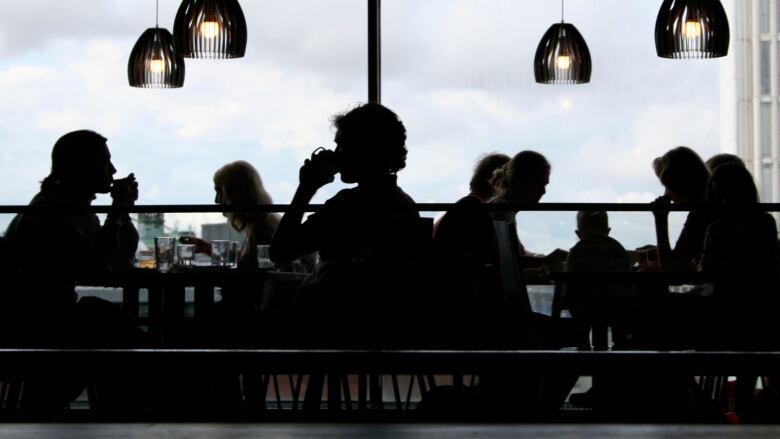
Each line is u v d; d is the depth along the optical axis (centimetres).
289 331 297
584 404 337
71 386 332
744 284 324
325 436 245
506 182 436
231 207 286
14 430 254
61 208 286
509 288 324
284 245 293
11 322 315
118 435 249
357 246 294
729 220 340
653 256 377
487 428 255
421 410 316
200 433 249
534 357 227
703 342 320
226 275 322
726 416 340
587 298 321
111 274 320
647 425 261
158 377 327
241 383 325
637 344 318
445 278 294
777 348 320
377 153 306
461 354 230
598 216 355
